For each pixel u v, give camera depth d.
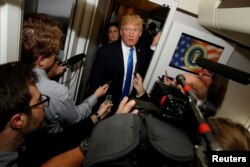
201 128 0.41
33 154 0.81
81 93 1.82
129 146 0.39
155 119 0.50
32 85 0.61
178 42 1.27
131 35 1.34
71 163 0.67
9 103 0.52
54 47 0.91
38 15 0.90
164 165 0.40
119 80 1.46
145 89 1.42
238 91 1.37
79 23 1.26
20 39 0.79
